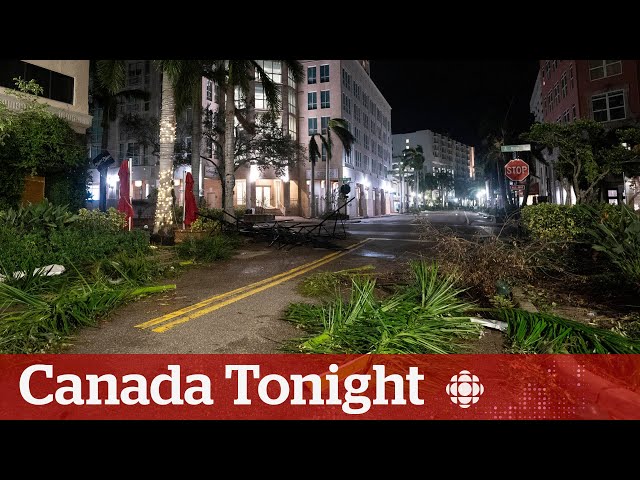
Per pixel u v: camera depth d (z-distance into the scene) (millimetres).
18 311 4750
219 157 31781
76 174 14500
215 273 8164
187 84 14922
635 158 11945
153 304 5641
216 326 4629
